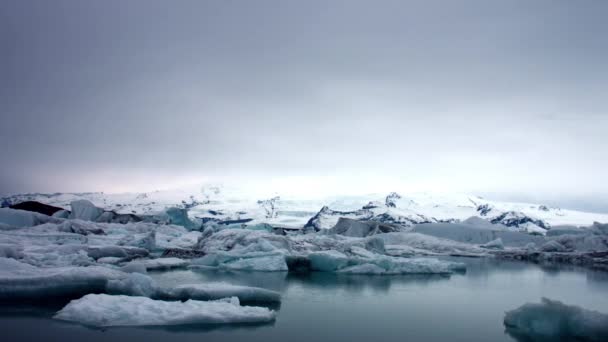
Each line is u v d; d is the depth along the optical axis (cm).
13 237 3497
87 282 1836
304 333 1467
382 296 2205
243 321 1516
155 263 3094
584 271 3612
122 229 4884
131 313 1458
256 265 3109
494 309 1927
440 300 2133
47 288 1745
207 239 3844
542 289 2553
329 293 2252
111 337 1295
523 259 4869
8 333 1313
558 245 5144
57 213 6166
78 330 1354
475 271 3516
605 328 1336
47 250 2828
